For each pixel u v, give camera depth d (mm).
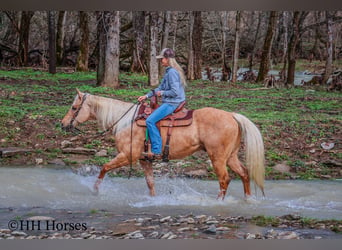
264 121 14617
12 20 33281
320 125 14289
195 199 9023
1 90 19375
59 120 14477
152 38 22016
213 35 38250
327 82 26828
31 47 38031
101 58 21359
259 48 38875
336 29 36469
